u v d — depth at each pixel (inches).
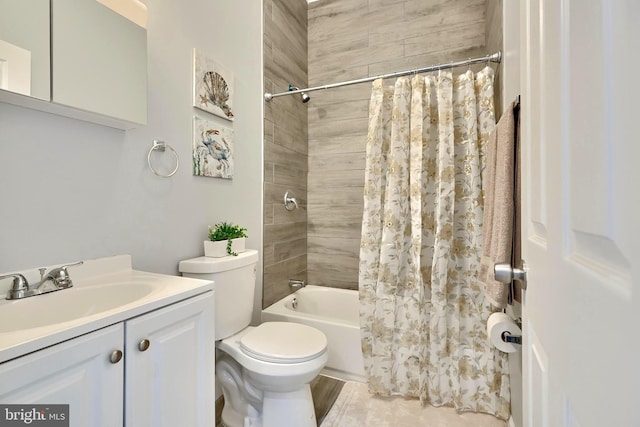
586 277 13.8
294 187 94.3
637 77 9.9
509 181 38.9
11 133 34.9
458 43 83.3
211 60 63.4
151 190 51.3
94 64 39.8
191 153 59.2
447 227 63.9
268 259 82.2
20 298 32.9
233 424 56.6
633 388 9.9
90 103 39.2
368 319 68.8
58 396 24.7
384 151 73.3
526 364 27.1
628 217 10.4
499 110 63.3
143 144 49.9
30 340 23.0
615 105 11.1
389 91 74.4
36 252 36.9
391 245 67.3
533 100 23.9
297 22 95.9
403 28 89.3
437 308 63.4
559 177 17.4
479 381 62.2
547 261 20.0
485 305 62.0
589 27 13.2
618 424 10.7
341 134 97.2
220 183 66.6
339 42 97.2
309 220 101.7
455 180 67.1
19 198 35.5
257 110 78.5
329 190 98.9
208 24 63.1
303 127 99.1
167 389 34.7
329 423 58.2
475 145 63.7
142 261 49.8
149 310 32.4
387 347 66.7
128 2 44.3
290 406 51.2
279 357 48.4
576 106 14.8
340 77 97.2
